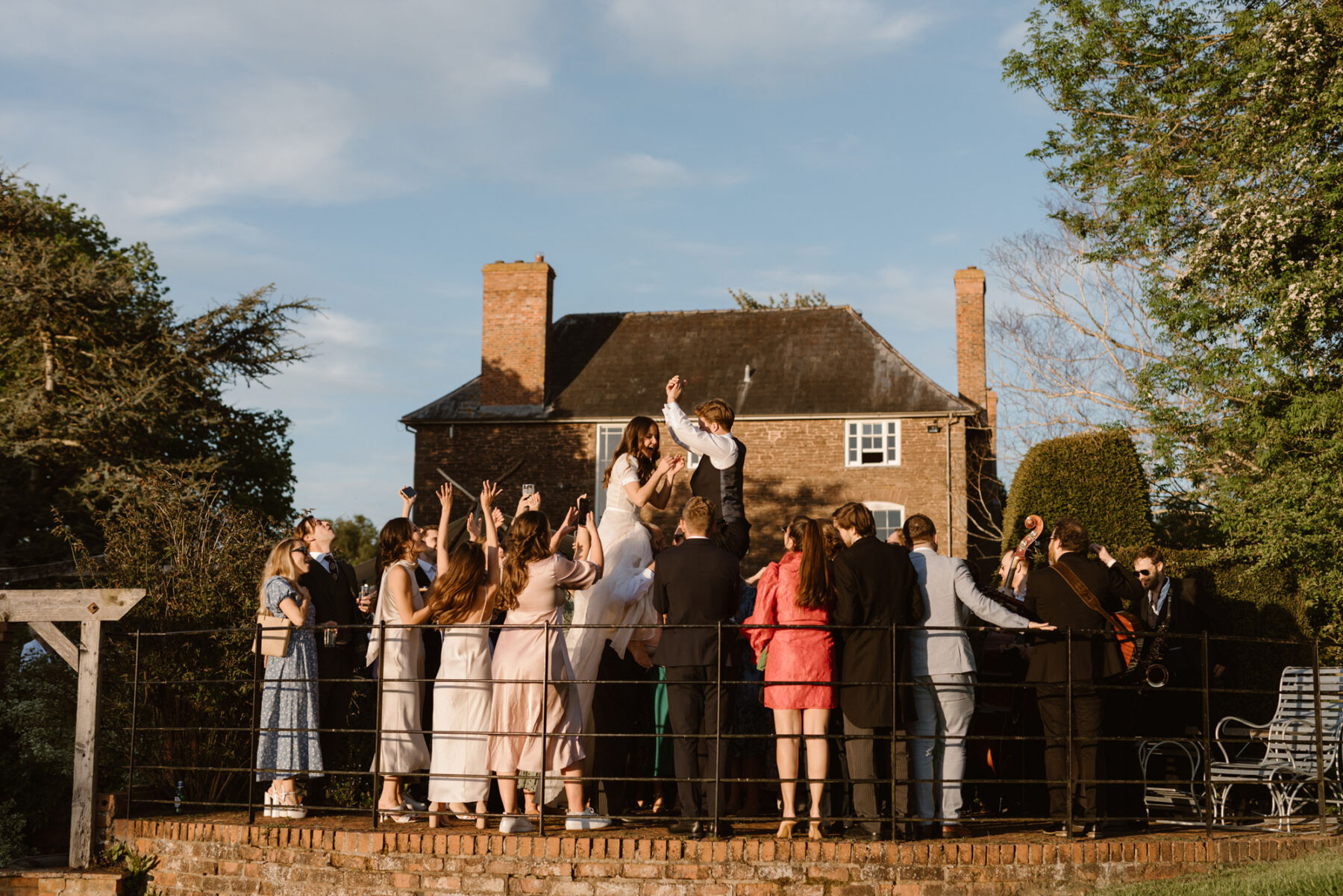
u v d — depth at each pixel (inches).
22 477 1147.3
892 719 257.6
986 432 1173.7
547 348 1176.8
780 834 265.0
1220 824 299.9
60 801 393.4
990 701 342.3
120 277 1216.8
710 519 275.9
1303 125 589.3
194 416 1258.0
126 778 359.9
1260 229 579.2
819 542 267.7
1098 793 287.6
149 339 1238.9
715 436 304.0
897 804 269.3
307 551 314.5
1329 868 245.3
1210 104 658.2
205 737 352.8
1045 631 274.1
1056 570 282.2
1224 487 592.1
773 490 1102.4
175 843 301.0
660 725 320.8
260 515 446.6
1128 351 979.9
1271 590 492.1
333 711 332.5
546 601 278.8
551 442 1139.3
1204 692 284.7
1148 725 335.9
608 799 306.0
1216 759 339.9
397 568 294.2
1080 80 707.4
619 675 307.6
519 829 279.3
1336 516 517.3
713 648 264.7
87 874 302.7
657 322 1226.0
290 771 293.0
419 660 305.0
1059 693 279.6
